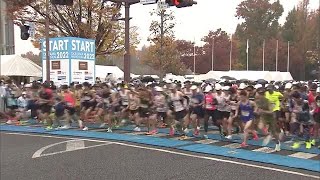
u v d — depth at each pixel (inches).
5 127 990.4
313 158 616.7
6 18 1681.8
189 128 932.0
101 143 748.0
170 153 649.6
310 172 524.4
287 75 3353.8
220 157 619.8
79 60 1339.8
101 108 961.5
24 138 811.4
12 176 480.4
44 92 970.1
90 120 997.8
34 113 1115.3
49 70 1293.1
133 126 984.3
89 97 986.1
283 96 805.2
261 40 6067.9
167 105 856.9
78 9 1614.2
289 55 5580.7
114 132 899.4
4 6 1726.1
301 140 761.0
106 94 966.4
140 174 496.7
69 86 1035.9
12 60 1716.3
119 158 602.5
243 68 5629.9
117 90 994.1
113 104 943.0
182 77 3034.0
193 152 660.7
